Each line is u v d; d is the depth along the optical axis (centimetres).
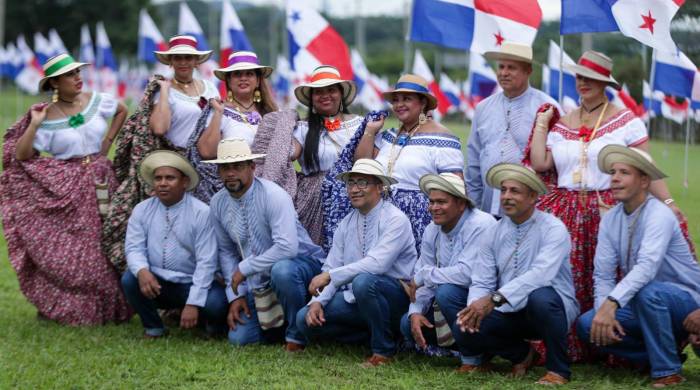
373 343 816
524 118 884
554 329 734
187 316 878
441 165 871
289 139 934
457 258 794
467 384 742
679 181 2298
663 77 1341
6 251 1362
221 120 953
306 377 771
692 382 731
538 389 721
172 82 995
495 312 761
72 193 977
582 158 800
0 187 991
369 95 3078
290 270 849
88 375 772
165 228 905
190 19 2464
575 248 800
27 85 4534
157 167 888
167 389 741
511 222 766
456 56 6756
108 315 984
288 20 1451
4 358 818
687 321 718
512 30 1006
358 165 818
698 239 1427
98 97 1008
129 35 7750
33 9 7669
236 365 802
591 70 797
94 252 976
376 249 816
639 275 716
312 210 938
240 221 875
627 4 898
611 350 757
